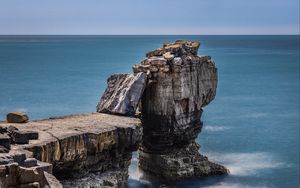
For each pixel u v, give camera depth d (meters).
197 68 78.00
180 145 76.31
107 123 63.81
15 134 50.31
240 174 77.31
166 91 74.38
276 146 95.44
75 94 145.00
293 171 79.56
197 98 78.38
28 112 116.94
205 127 110.31
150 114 76.00
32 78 182.38
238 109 134.88
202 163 75.56
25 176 35.66
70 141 54.50
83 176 58.16
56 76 190.62
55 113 116.62
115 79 76.19
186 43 81.88
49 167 38.22
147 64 76.25
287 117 125.00
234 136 102.38
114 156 62.53
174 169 73.12
